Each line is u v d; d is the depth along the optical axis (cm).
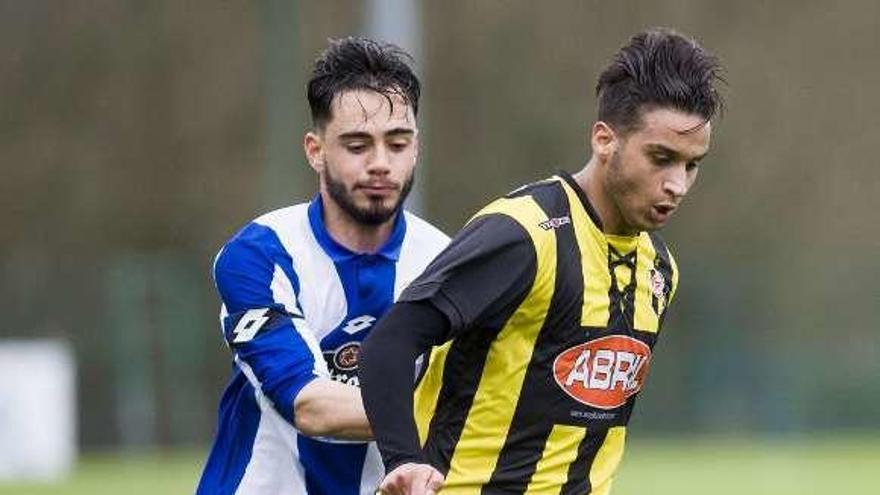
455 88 12331
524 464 1783
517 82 12319
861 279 10262
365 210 1991
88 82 12469
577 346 1773
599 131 1764
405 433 1692
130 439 9200
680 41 1753
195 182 12525
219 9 12525
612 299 1786
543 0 12419
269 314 2008
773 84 12706
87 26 12444
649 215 1756
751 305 10125
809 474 7312
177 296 9238
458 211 12225
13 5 12400
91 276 9300
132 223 12488
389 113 1972
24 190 12400
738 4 12719
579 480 1805
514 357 1762
